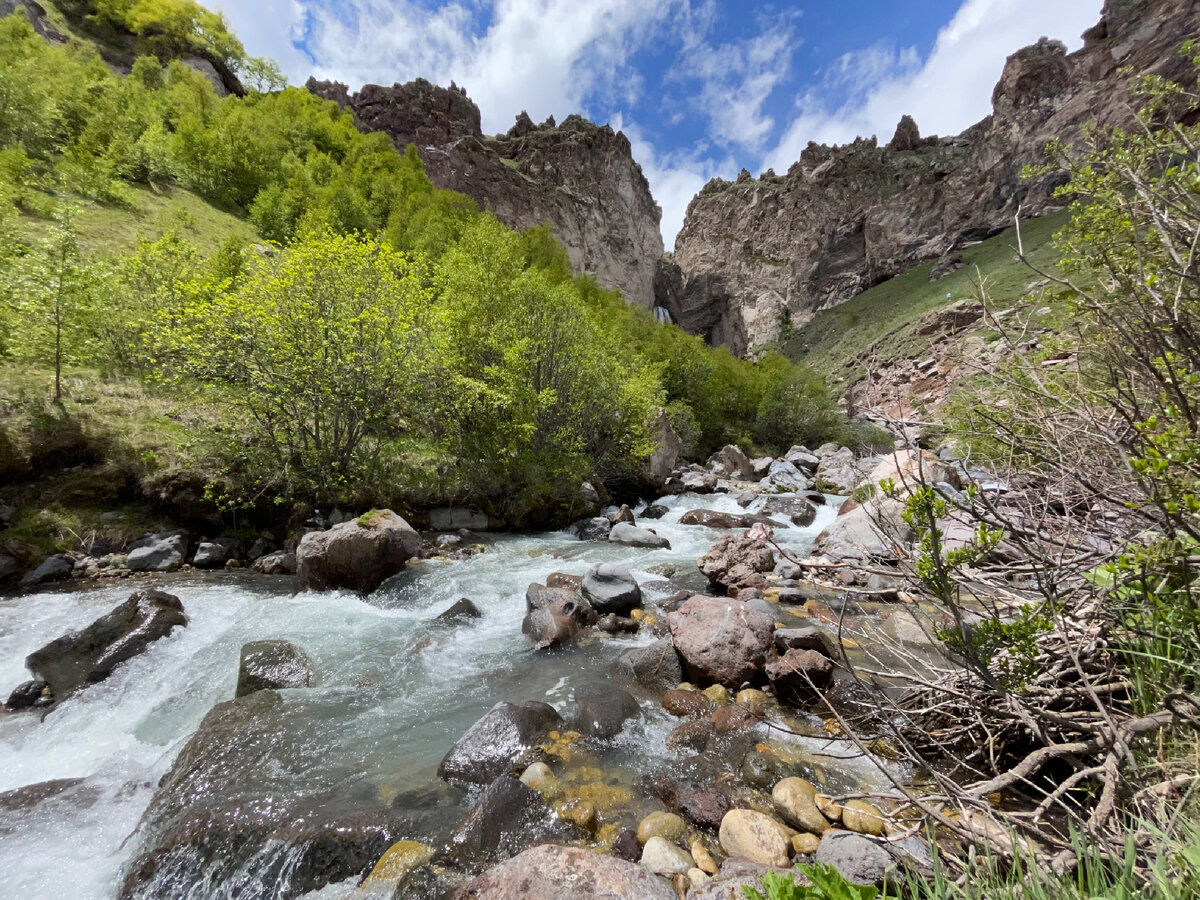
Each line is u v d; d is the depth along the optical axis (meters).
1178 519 1.92
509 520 12.86
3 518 7.88
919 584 3.02
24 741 4.48
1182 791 1.91
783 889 1.78
